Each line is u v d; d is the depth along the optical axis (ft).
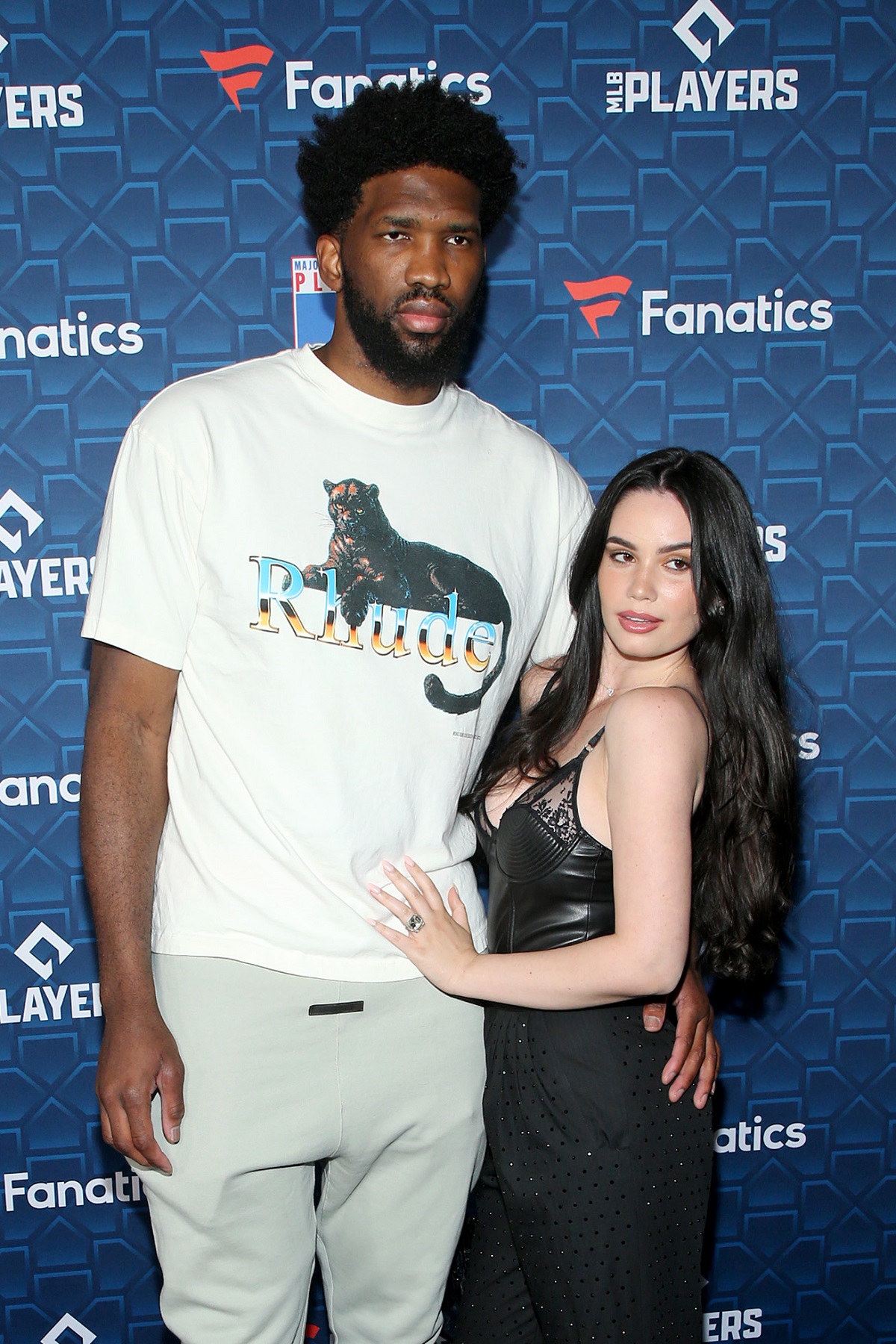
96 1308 6.61
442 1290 4.84
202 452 4.07
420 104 4.01
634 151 5.88
